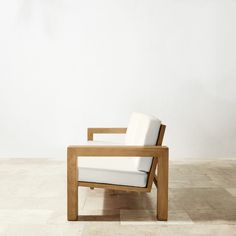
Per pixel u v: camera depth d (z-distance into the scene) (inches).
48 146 189.2
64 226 89.6
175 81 187.5
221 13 184.5
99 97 187.5
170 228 88.7
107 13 183.8
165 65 186.7
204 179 144.1
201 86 187.9
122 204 109.3
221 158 190.2
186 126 189.6
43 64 185.2
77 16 183.6
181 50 185.9
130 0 183.3
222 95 188.2
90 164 99.4
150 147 92.9
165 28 185.0
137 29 184.9
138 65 186.4
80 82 186.5
